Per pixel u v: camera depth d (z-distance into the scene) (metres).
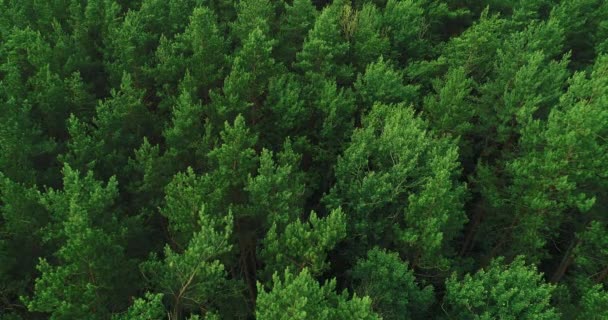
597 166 30.05
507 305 24.25
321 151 36.78
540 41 41.75
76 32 42.66
